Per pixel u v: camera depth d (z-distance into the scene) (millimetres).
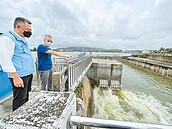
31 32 2436
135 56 64062
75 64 6531
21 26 2230
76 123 929
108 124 868
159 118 10352
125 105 12336
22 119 822
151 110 11555
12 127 765
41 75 3469
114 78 19078
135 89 18062
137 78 25344
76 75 6863
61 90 3646
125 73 30797
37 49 3369
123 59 60875
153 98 14633
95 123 892
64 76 4336
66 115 884
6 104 3846
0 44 1903
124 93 16031
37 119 819
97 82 19141
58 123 782
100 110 11273
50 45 3426
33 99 1098
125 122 854
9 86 4410
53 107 959
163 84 20812
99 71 19188
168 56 33156
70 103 1023
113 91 16703
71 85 5562
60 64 6605
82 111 1545
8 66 1889
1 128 773
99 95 15016
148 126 815
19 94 2254
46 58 3395
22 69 2246
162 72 24953
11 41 1977
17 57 2182
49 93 1210
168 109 11898
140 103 12906
